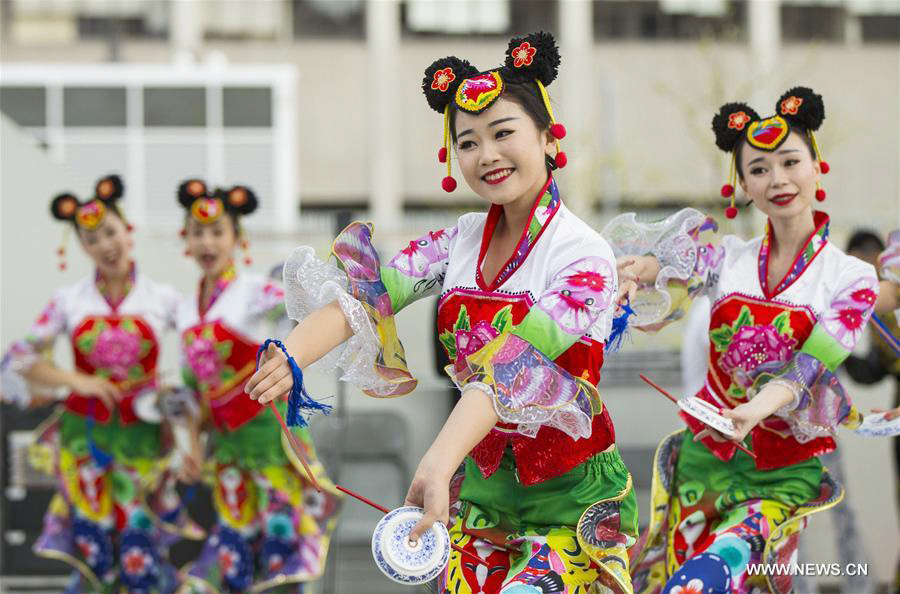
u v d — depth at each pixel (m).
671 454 4.18
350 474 7.41
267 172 15.61
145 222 15.34
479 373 2.70
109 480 6.15
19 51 24.48
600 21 23.77
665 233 3.99
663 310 3.99
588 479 2.96
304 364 2.84
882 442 7.27
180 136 15.55
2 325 7.35
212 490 6.78
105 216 5.97
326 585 6.68
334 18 24.75
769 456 3.93
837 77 24.39
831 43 24.61
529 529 3.00
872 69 24.44
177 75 15.53
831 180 23.41
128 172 15.46
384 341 2.99
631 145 21.42
